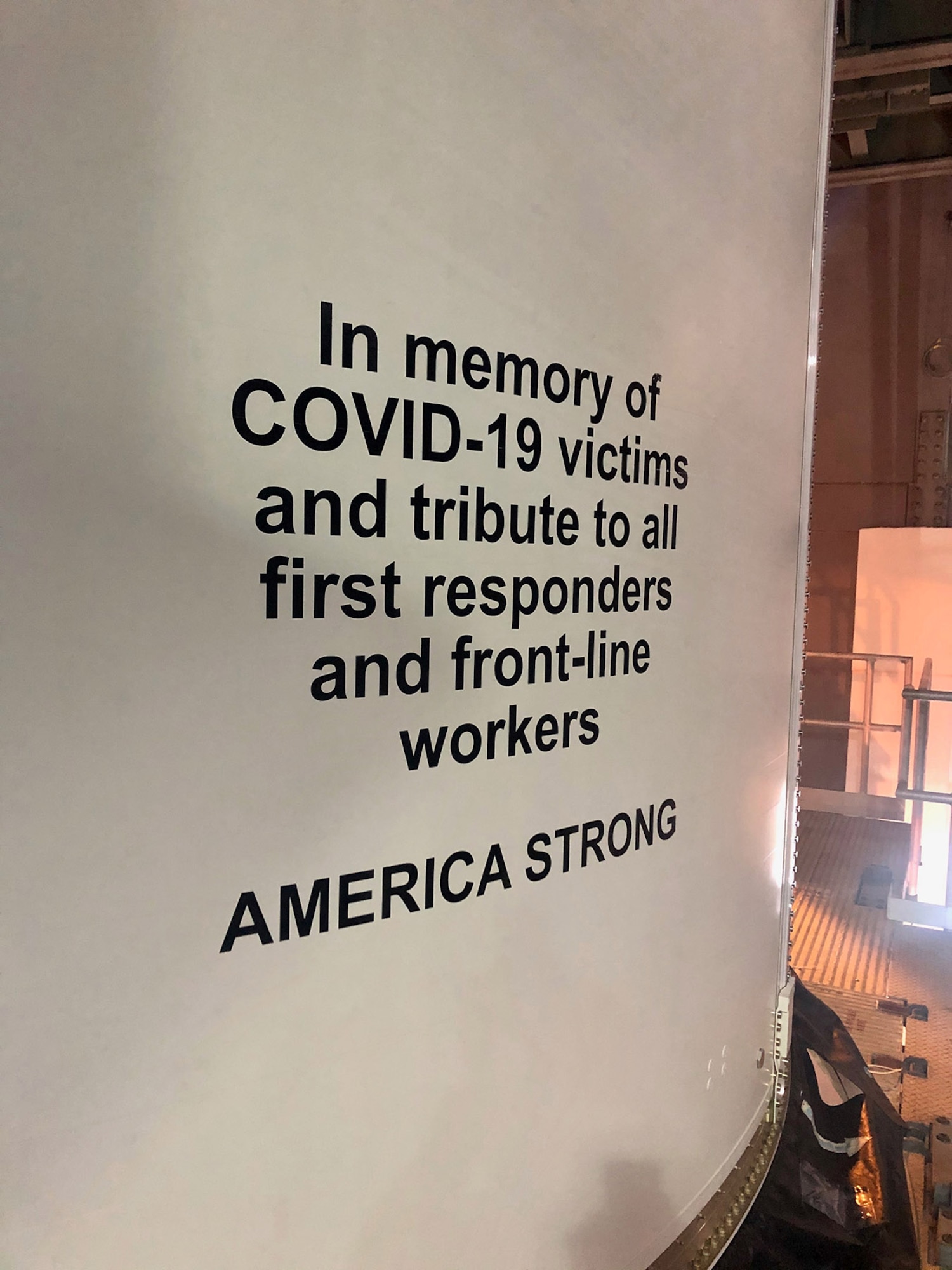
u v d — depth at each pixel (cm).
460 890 112
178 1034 87
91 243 77
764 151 158
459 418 107
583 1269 136
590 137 120
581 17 117
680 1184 155
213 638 86
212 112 83
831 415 668
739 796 166
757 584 168
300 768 94
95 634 79
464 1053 115
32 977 79
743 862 170
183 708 85
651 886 144
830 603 671
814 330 184
